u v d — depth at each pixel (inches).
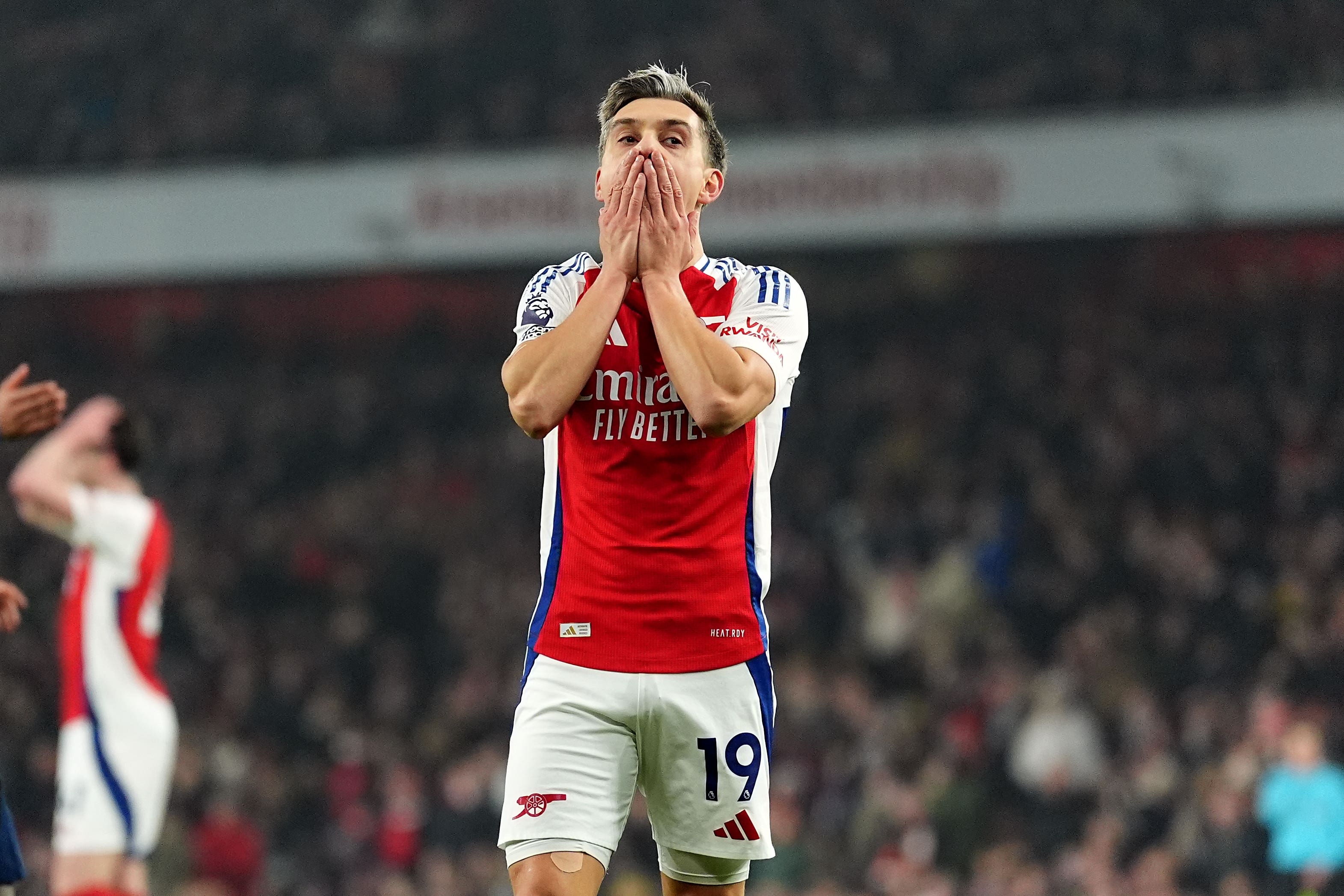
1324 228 2583.7
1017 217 2463.1
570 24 2878.9
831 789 1713.8
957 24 2746.1
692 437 490.3
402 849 1776.6
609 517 490.0
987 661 1941.4
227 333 3031.5
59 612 2390.5
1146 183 2422.5
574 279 517.7
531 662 499.2
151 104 2933.1
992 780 1742.1
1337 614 1772.9
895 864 1574.8
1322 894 1401.3
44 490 835.4
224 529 2677.2
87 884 836.0
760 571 505.7
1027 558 2180.1
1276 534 2149.4
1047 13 2719.0
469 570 2449.6
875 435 2588.6
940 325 2773.1
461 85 2854.3
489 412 2839.6
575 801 478.9
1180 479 2279.8
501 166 2635.3
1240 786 1491.1
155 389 2997.0
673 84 509.4
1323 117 2367.1
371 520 2600.9
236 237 2709.2
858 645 2073.1
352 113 2837.1
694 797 494.3
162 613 2394.2
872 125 2682.1
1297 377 2471.7
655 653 484.4
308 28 2960.1
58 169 2918.3
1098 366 2568.9
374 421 2856.8
